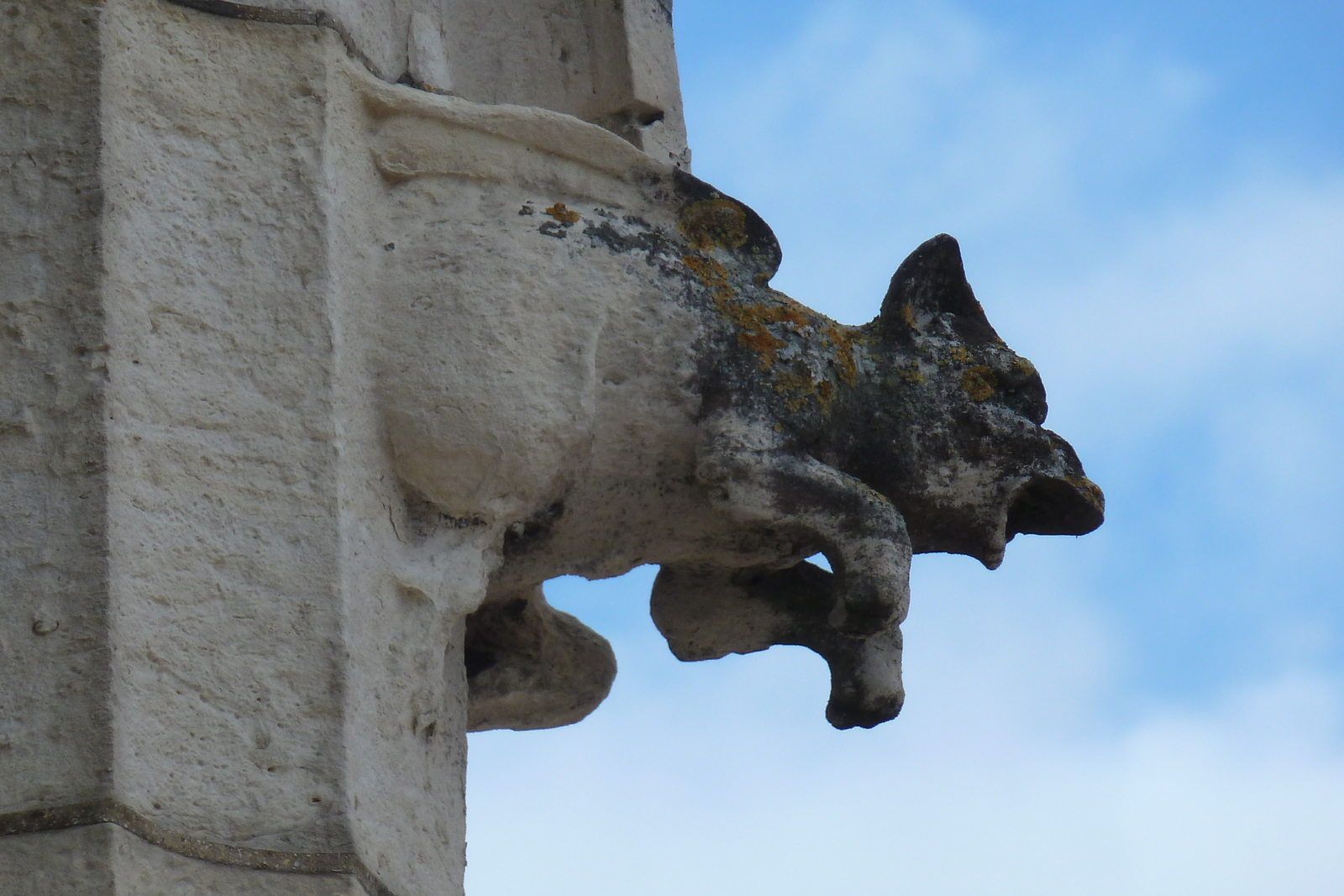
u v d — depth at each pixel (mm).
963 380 6707
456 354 5914
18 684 5160
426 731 5844
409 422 5867
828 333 6602
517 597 7062
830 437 6477
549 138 6266
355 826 5320
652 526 6449
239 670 5348
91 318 5469
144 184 5664
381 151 6137
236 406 5590
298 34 5992
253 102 5891
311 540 5547
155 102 5766
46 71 5699
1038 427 6754
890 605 6227
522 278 6043
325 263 5801
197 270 5664
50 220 5566
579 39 7352
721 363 6293
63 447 5371
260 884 5141
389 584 5746
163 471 5438
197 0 5906
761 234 6555
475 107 6211
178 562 5375
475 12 7188
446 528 5934
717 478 6195
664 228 6449
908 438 6609
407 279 6008
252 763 5273
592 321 6109
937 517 6688
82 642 5184
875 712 6750
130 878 4980
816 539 6312
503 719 7285
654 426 6227
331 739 5371
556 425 5949
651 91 7340
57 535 5289
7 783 5066
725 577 6852
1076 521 6762
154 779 5133
